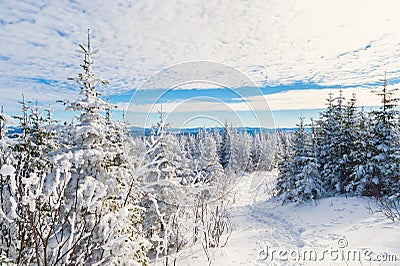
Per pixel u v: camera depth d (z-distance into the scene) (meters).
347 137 18.16
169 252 7.50
